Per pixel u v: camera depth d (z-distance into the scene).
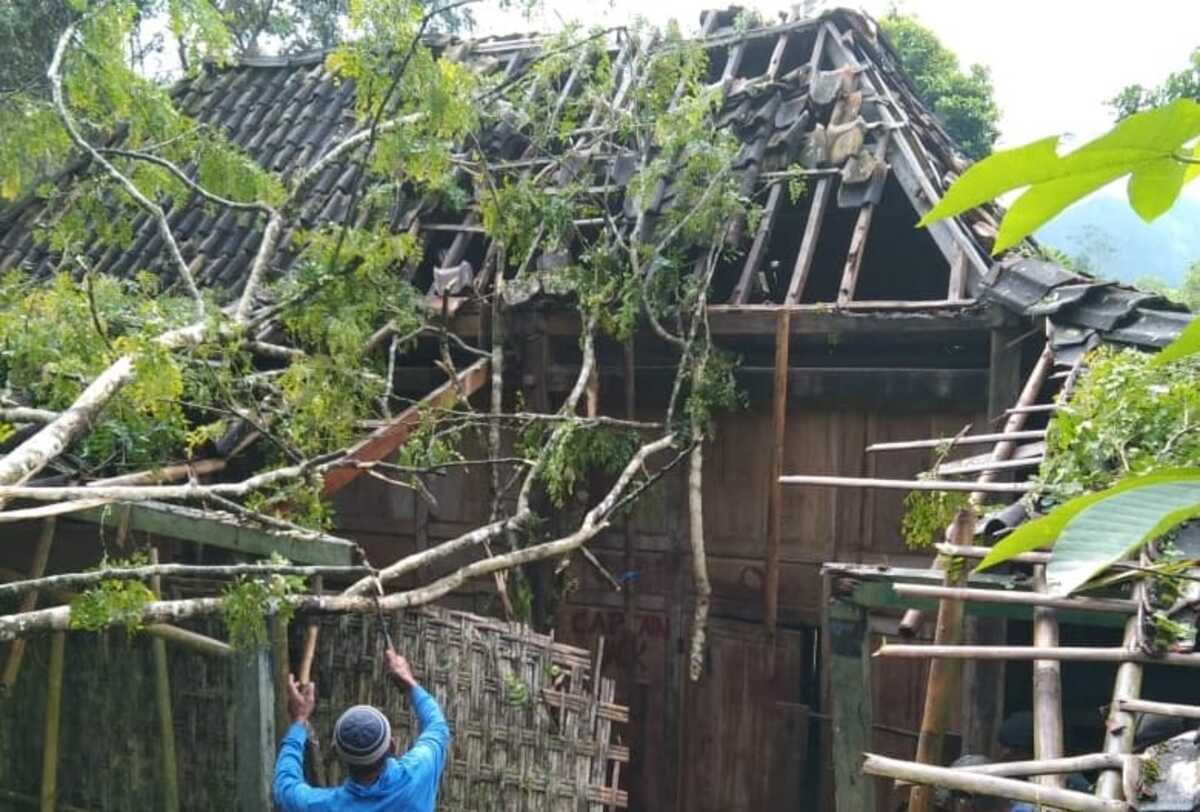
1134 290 4.84
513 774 4.29
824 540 6.00
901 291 7.70
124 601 3.18
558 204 6.18
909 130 6.25
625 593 6.40
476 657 4.31
